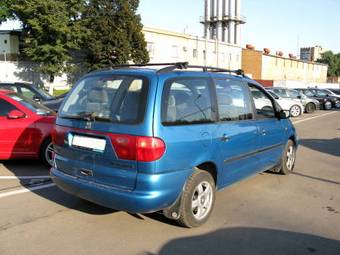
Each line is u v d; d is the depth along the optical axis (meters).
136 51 40.69
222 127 5.07
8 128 7.33
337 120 20.59
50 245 4.20
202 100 4.85
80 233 4.52
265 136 6.27
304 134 14.36
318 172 7.95
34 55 36.66
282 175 7.55
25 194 5.89
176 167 4.31
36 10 35.16
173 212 4.56
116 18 39.66
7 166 7.70
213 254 4.09
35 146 7.50
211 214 5.20
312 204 5.84
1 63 38.56
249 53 62.72
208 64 54.41
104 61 39.41
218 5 65.75
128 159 4.15
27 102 7.93
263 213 5.37
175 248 4.21
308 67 84.25
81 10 38.66
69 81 42.22
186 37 50.19
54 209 5.26
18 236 4.40
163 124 4.21
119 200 4.21
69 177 4.73
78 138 4.63
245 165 5.73
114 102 4.43
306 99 26.27
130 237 4.45
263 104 6.48
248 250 4.21
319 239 4.56
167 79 4.42
